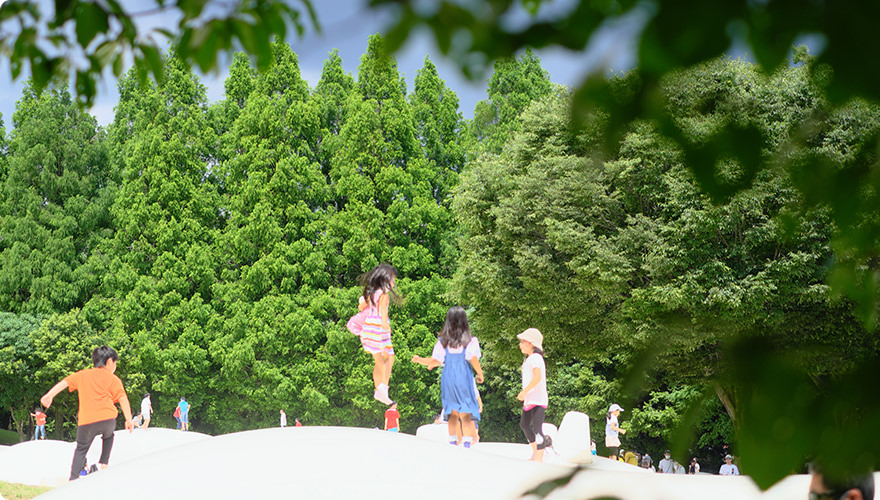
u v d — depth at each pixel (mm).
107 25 1193
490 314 21125
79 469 7500
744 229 14859
